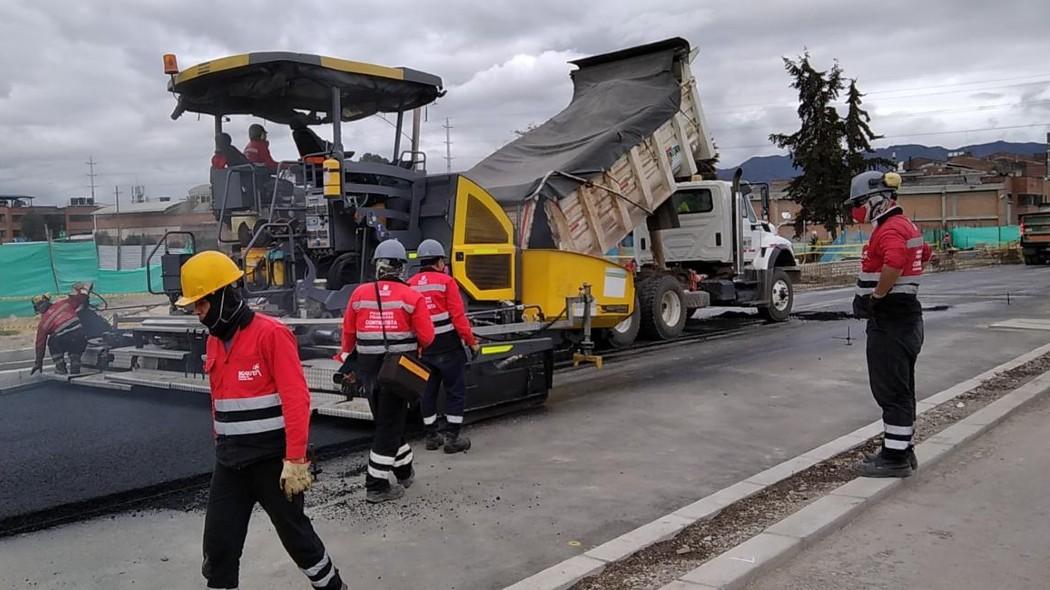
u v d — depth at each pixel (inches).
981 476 229.3
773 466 248.4
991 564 170.9
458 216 358.0
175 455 261.9
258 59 339.0
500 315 370.6
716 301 590.2
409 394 215.8
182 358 360.5
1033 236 1470.2
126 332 401.1
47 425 306.0
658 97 498.9
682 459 257.4
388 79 372.2
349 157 383.6
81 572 177.2
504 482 236.5
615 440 282.4
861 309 229.3
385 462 219.0
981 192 2768.2
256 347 141.0
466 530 198.2
